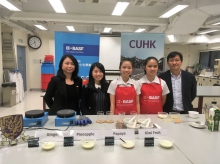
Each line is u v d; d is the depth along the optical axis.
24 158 1.09
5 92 5.16
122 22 5.43
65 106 2.09
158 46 3.79
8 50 5.82
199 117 1.94
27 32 6.95
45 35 7.66
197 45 9.98
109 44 7.60
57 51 3.66
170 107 2.30
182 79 2.30
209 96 3.74
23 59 7.32
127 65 2.06
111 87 2.12
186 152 1.20
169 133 1.50
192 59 10.12
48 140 1.28
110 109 2.11
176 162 1.08
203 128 1.62
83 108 2.17
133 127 1.46
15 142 1.24
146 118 1.80
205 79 8.09
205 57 9.62
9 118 1.25
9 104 5.21
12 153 1.14
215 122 1.54
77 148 1.23
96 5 4.83
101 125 1.61
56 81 2.08
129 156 1.14
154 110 2.14
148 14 5.45
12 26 5.64
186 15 4.51
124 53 3.79
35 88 7.93
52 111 2.06
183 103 2.29
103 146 1.26
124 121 1.59
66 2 4.64
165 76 2.36
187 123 1.76
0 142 1.21
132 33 3.73
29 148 1.21
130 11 5.26
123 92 2.05
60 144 1.27
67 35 3.63
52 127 1.53
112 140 1.28
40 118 1.53
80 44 3.68
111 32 7.87
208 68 9.06
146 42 3.77
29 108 5.08
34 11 5.03
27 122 1.50
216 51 8.82
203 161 1.10
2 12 4.73
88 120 1.65
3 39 5.75
